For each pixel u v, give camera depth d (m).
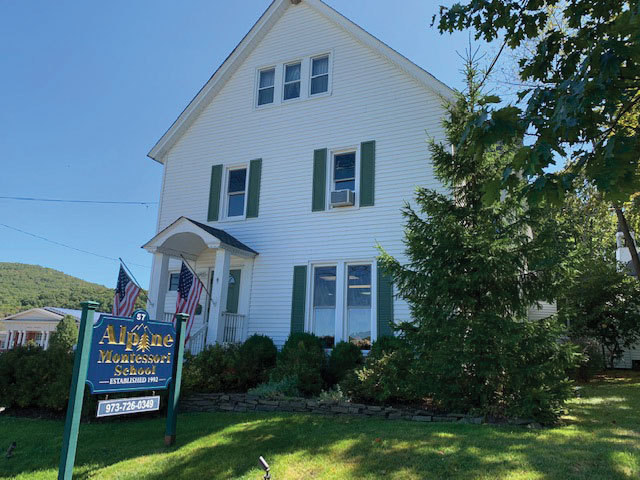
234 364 10.30
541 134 3.72
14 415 9.39
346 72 13.66
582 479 4.37
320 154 13.41
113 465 5.81
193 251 13.97
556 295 7.37
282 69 14.66
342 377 10.76
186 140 15.60
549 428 6.45
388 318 11.58
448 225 7.66
